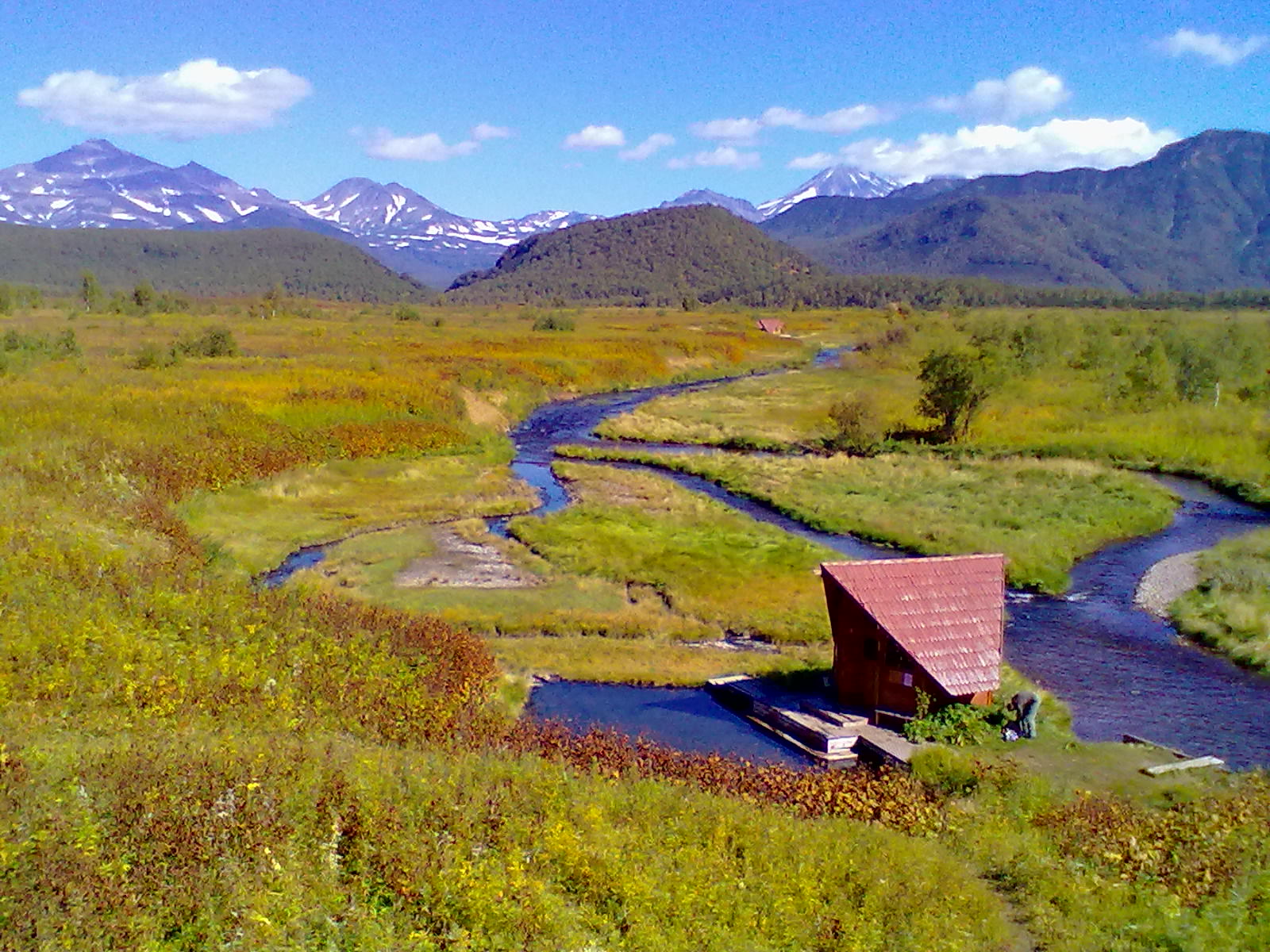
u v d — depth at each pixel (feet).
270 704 59.62
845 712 72.54
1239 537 131.75
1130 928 39.58
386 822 39.40
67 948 27.81
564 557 115.44
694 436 213.05
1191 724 75.72
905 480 163.53
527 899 34.63
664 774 60.54
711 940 34.96
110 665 59.98
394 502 140.87
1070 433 201.46
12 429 129.08
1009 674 82.64
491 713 66.90
